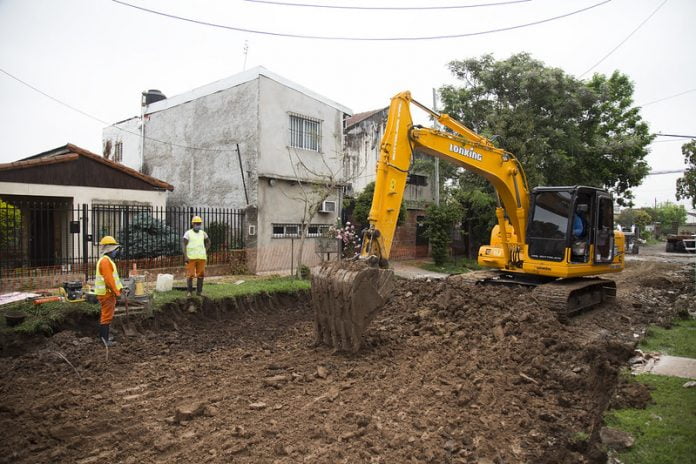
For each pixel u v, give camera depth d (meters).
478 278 11.38
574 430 4.93
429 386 5.93
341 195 19.25
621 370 6.25
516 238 10.97
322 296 7.37
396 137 7.81
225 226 16.02
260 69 16.09
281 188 16.92
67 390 5.99
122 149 22.72
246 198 16.39
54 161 13.92
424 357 6.98
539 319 8.10
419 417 5.09
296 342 8.25
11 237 12.47
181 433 4.79
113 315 8.05
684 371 6.25
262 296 10.90
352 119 22.59
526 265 10.52
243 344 8.31
